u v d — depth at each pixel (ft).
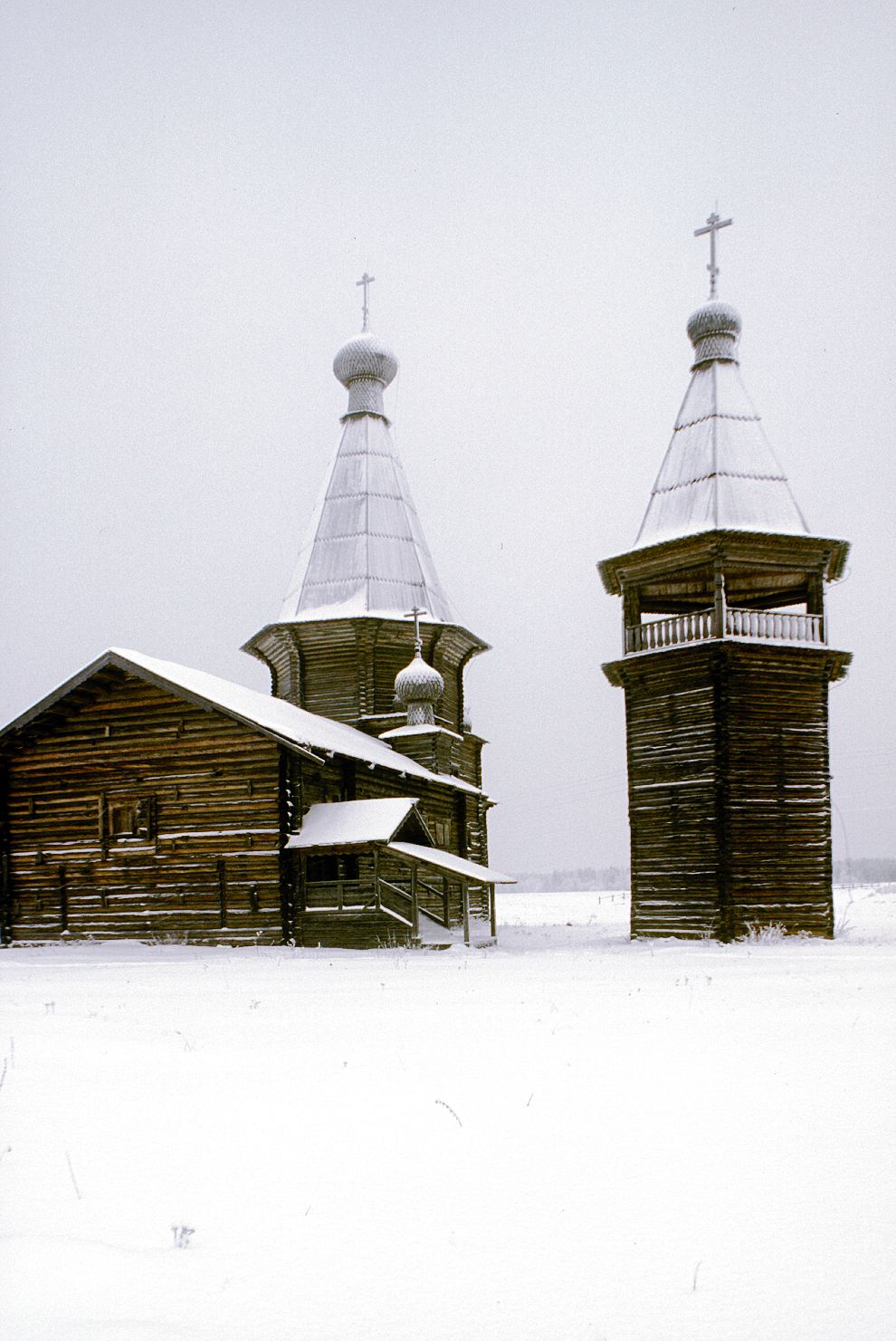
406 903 93.91
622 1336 10.80
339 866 97.66
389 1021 33.27
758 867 97.09
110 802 93.40
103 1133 18.48
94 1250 12.90
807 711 101.35
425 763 118.01
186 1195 15.10
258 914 87.04
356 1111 20.06
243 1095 21.50
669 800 101.35
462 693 140.87
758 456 107.86
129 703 93.97
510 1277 12.29
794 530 103.91
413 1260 12.75
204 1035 30.04
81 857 93.56
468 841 129.29
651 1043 28.50
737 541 102.17
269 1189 15.37
